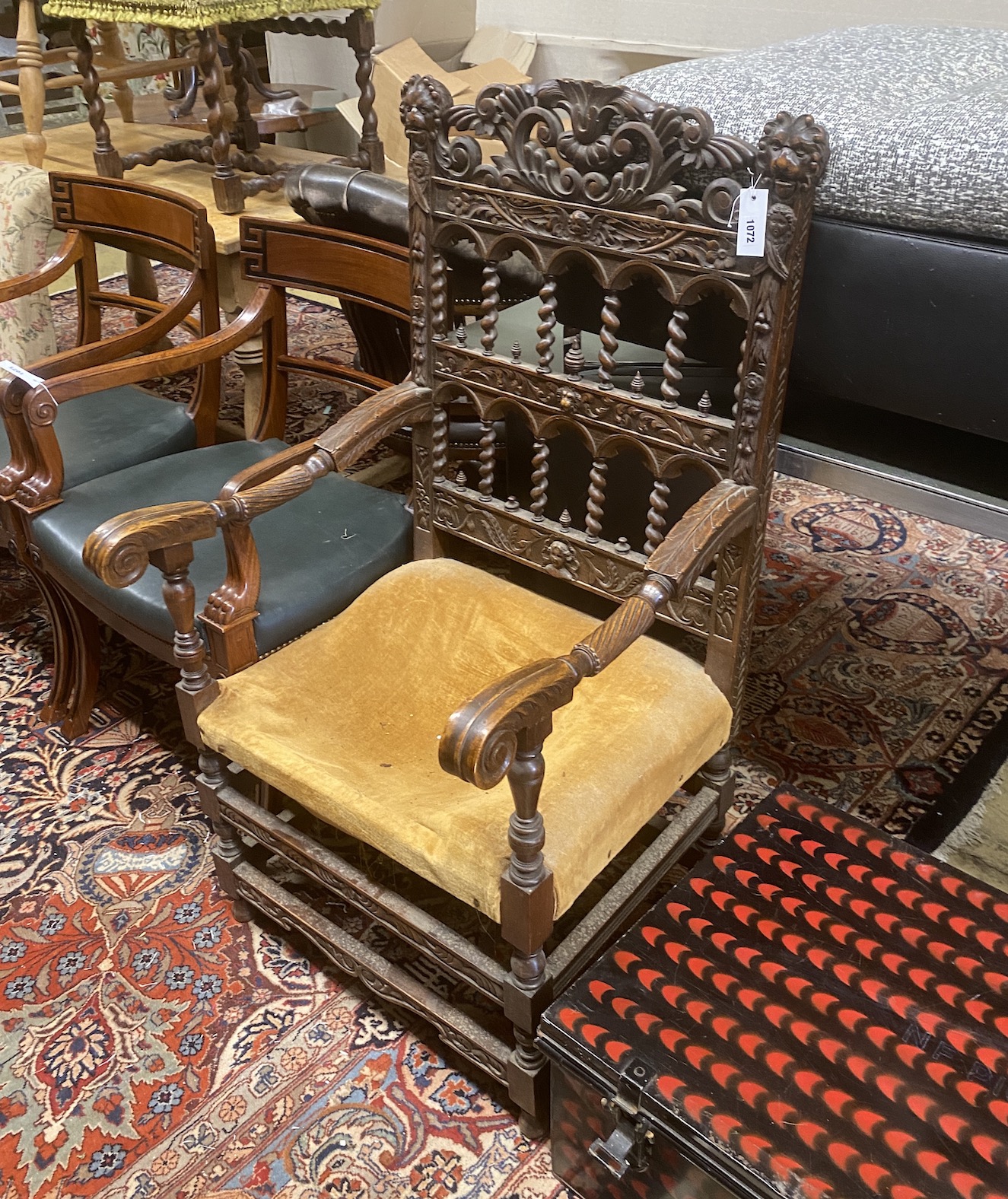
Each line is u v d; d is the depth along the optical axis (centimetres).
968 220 117
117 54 361
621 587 153
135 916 168
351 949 142
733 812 180
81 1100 142
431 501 172
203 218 212
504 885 114
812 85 136
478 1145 136
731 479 135
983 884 132
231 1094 143
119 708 213
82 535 178
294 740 140
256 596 155
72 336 370
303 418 314
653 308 149
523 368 150
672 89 144
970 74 144
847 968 122
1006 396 121
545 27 392
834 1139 105
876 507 272
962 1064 111
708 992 120
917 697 207
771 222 117
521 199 139
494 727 98
